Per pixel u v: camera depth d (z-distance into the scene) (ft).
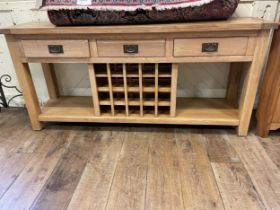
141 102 4.23
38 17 4.86
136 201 2.97
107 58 3.75
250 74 3.70
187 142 4.18
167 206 2.89
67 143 4.27
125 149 4.03
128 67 4.46
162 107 4.70
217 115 4.35
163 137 4.35
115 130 4.65
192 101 5.08
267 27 3.20
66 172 3.52
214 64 5.06
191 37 3.43
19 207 2.94
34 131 4.71
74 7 3.40
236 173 3.40
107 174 3.45
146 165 3.61
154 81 4.37
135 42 3.56
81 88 5.61
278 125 4.09
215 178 3.31
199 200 2.96
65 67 5.39
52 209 2.90
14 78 5.65
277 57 3.55
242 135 4.30
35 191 3.18
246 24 3.20
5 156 3.95
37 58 3.88
